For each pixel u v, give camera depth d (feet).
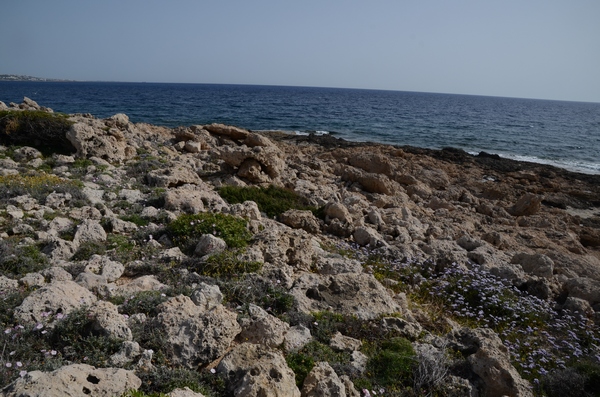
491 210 70.85
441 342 22.95
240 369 17.19
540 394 21.94
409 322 24.41
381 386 18.90
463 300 32.40
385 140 161.89
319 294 25.64
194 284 24.64
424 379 19.27
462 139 173.68
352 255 38.01
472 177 97.91
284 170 71.77
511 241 54.85
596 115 482.28
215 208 40.22
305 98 503.20
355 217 48.57
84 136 54.80
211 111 248.73
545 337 28.45
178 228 32.14
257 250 28.86
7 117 57.47
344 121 223.92
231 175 59.98
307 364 18.74
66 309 19.47
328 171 83.61
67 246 28.07
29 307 18.95
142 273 26.45
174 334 18.60
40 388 13.21
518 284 35.78
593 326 30.01
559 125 280.10
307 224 42.88
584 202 87.40
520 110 484.33
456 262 37.78
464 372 20.57
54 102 279.08
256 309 22.20
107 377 14.83
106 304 19.25
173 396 14.08
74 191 38.96
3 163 47.50
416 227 51.44
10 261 24.85
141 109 243.60
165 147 72.74
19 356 16.72
